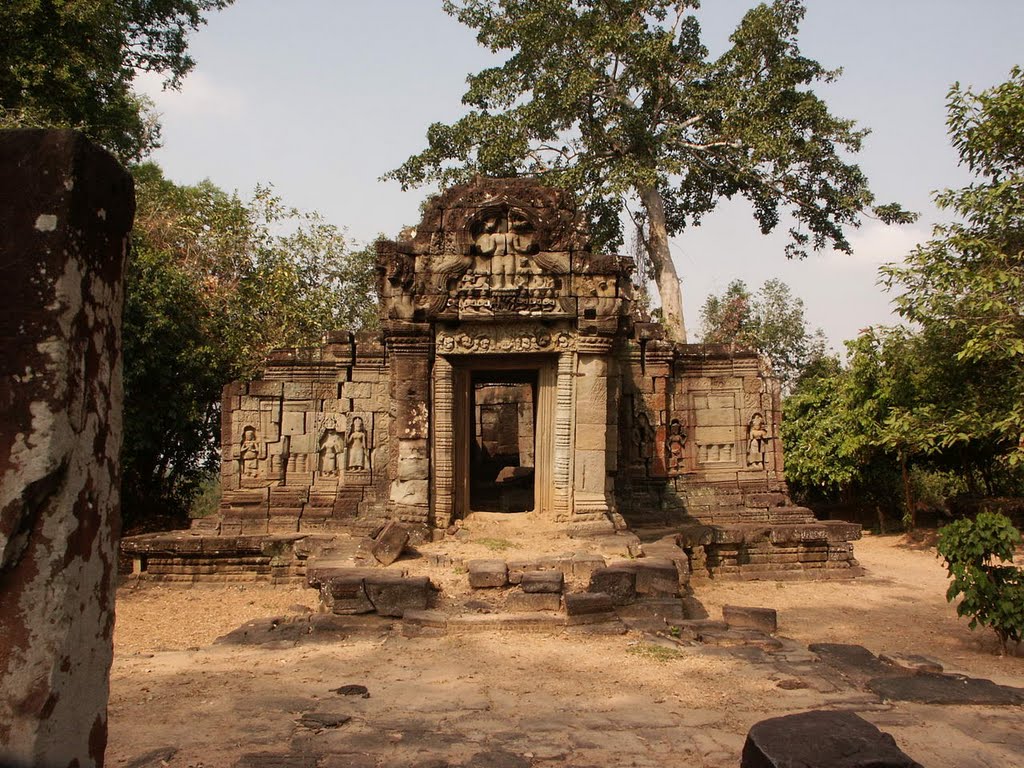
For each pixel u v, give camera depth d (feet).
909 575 51.62
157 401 63.21
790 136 74.90
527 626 31.12
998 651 31.17
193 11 71.10
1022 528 64.64
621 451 55.62
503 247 44.50
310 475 53.31
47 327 10.19
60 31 56.80
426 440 44.45
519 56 79.77
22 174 10.43
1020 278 50.52
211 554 47.91
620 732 20.18
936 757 18.80
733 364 57.41
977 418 54.54
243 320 74.95
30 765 9.66
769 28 74.08
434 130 79.92
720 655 27.71
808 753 13.44
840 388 73.15
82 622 10.55
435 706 22.17
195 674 25.49
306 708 21.94
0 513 9.89
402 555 39.70
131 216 12.06
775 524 52.60
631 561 36.58
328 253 86.84
